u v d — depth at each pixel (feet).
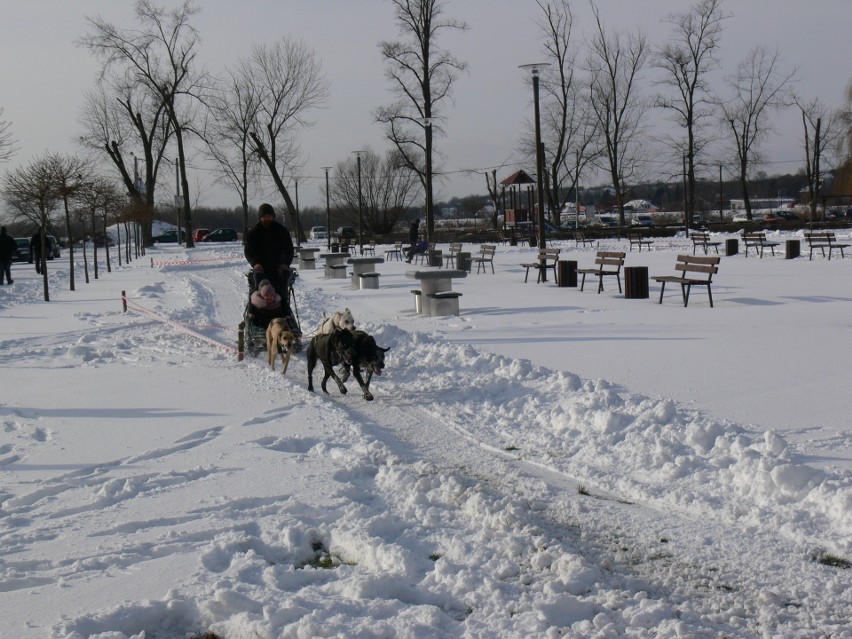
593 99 225.56
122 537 19.61
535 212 212.84
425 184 178.09
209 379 38.73
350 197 259.80
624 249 140.46
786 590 16.37
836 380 32.78
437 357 39.63
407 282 90.43
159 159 202.08
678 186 392.27
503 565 17.53
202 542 19.27
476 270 103.96
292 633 14.75
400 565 17.57
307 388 36.50
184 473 24.23
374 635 14.71
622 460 24.29
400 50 168.66
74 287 94.38
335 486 22.79
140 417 31.55
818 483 20.48
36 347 49.60
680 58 213.05
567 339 45.68
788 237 155.63
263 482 23.39
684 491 21.35
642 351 41.01
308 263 126.21
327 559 18.67
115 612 15.46
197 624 15.60
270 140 211.20
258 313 42.91
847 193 69.10
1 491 23.07
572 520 20.30
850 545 17.84
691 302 61.87
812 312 53.72
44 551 18.74
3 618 15.52
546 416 29.30
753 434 25.58
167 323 58.08
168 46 189.98
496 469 24.32
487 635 14.73
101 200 128.67
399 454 26.05
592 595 16.34
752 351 39.81
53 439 28.68
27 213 129.18
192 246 199.41
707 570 17.42
